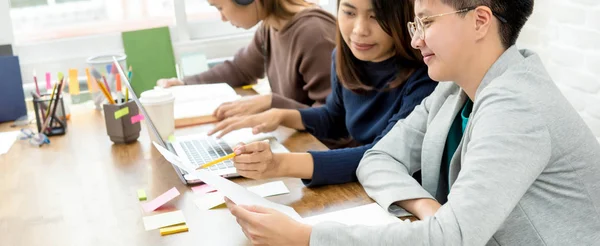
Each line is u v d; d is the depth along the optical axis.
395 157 1.39
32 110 2.05
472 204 0.98
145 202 1.33
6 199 1.38
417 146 1.40
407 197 1.23
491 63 1.10
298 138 1.74
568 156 1.05
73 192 1.40
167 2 2.73
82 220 1.26
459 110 1.28
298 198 1.33
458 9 1.06
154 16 2.74
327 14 2.17
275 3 2.16
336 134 1.92
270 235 1.07
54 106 1.77
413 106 1.54
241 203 1.18
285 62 2.22
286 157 1.39
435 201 1.22
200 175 1.24
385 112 1.67
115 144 1.71
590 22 2.31
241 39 2.82
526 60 1.09
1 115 1.93
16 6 2.57
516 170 0.99
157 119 1.68
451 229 0.99
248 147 1.38
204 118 1.88
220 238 1.17
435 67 1.13
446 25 1.08
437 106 1.35
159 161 1.57
